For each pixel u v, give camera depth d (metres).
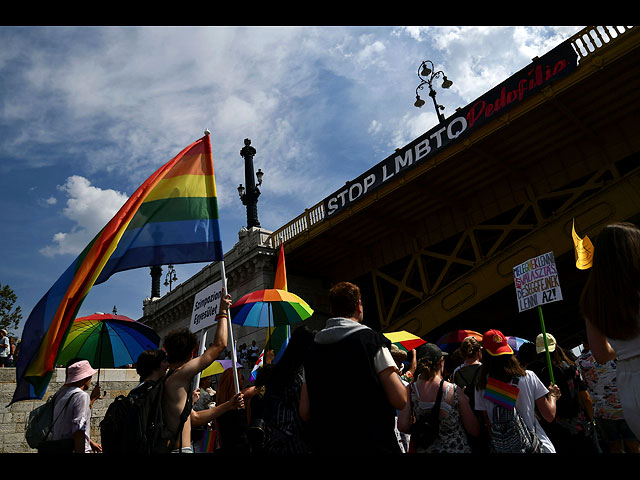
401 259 25.38
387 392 2.91
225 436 5.43
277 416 3.91
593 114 17.14
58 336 4.06
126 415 3.44
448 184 21.08
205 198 5.20
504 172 20.03
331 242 25.28
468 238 22.86
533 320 26.41
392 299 29.56
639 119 16.91
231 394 6.36
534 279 6.26
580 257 6.00
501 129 17.48
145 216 5.03
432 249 25.02
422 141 20.16
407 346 9.39
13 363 18.83
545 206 22.66
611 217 16.19
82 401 4.79
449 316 20.78
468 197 21.89
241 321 7.19
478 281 20.02
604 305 2.32
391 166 21.33
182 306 35.84
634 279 2.25
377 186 21.62
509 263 19.03
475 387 4.42
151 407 3.52
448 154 19.03
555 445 5.43
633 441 5.59
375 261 25.91
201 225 5.05
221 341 4.11
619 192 16.12
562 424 5.42
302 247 25.84
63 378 16.58
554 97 16.06
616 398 5.70
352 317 3.30
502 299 23.50
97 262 4.32
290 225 27.03
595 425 5.96
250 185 31.47
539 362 5.92
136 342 6.93
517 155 19.27
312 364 3.11
